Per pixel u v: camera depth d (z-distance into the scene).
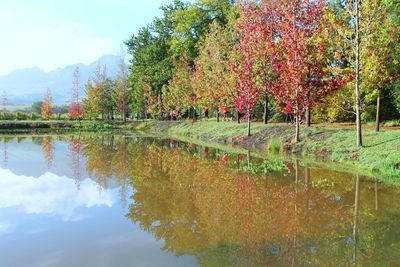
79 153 27.20
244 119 46.06
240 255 7.75
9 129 60.03
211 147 29.42
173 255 7.85
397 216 10.32
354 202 11.84
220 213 10.92
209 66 40.34
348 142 21.25
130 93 72.94
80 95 76.50
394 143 18.56
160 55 65.88
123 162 22.06
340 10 21.66
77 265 7.51
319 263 7.29
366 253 7.75
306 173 16.80
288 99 25.73
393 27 19.38
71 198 13.51
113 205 12.28
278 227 9.51
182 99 51.00
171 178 16.62
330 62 22.83
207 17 53.66
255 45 29.66
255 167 18.64
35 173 19.00
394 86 24.08
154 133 51.09
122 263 7.54
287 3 24.42
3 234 9.55
